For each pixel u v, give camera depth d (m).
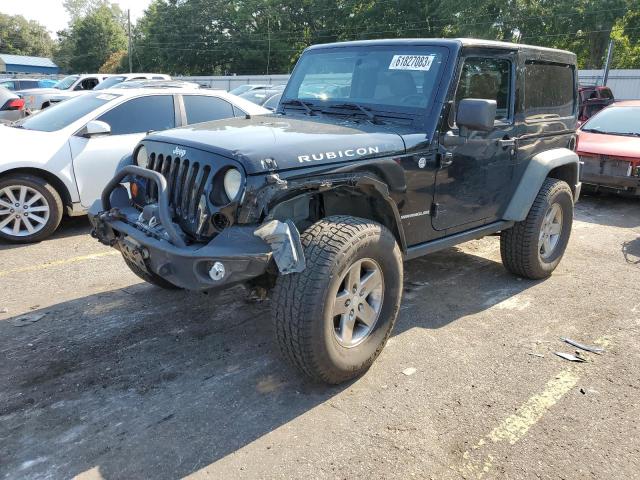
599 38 40.22
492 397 3.14
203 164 2.96
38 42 118.19
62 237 6.21
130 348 3.65
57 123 6.29
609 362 3.56
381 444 2.73
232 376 3.32
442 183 3.77
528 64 4.36
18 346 3.65
